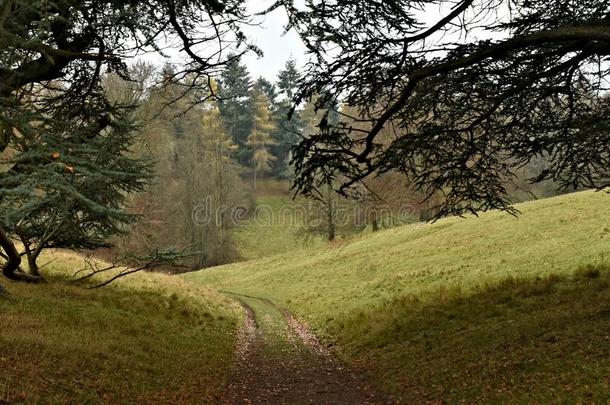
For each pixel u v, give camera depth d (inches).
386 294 882.1
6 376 277.6
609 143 393.4
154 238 1866.4
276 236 2706.7
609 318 372.8
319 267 1509.6
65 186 171.8
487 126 386.9
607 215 960.9
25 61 218.2
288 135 3720.5
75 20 257.6
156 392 352.2
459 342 459.8
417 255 1184.8
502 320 484.7
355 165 372.5
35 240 679.7
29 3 185.3
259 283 1553.9
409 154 399.2
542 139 399.9
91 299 616.4
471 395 325.1
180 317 686.5
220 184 2450.8
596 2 346.6
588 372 286.7
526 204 1342.3
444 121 376.5
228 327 738.8
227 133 3245.6
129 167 419.8
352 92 347.6
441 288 730.2
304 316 936.3
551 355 337.1
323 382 453.1
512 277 649.0
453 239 1207.6
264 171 3816.4
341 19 302.7
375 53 314.5
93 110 377.4
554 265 702.5
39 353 339.0
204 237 2263.8
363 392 410.9
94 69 354.9
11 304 466.9
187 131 2448.3
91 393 301.9
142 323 556.1
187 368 441.1
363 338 609.6
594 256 669.9
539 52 341.7
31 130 185.6
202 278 1877.5
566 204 1166.3
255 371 500.7
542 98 377.4
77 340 395.5
